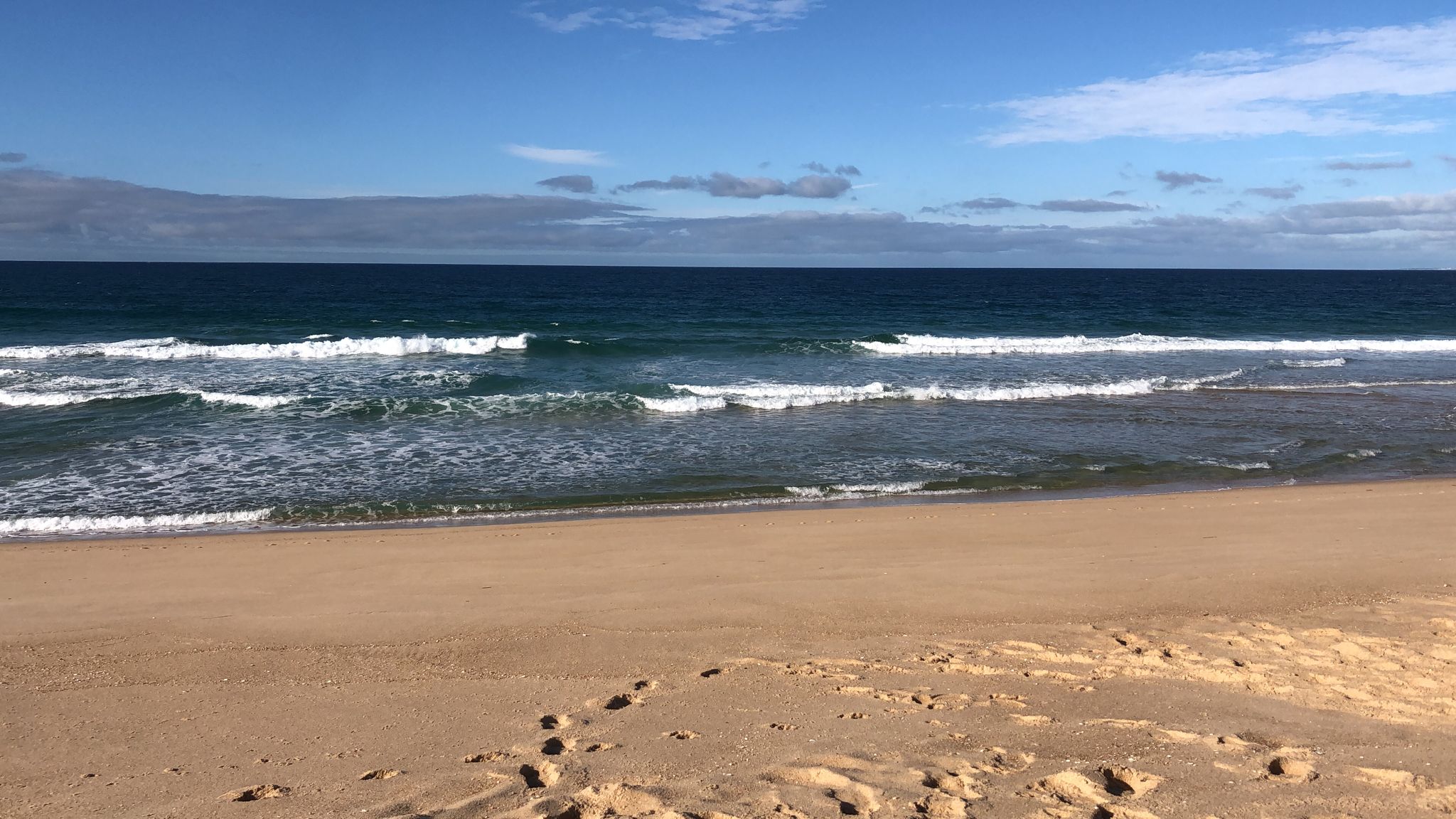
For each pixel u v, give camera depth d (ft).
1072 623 21.29
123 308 135.95
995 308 170.40
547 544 29.30
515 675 17.74
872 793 11.77
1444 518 32.42
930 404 60.80
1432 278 449.48
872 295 222.28
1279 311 160.86
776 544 29.25
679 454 45.52
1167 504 35.22
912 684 16.71
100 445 45.44
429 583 24.99
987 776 12.38
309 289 219.82
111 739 14.48
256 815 11.55
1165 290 261.24
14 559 27.50
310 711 15.69
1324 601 22.81
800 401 60.03
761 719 14.85
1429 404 62.44
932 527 31.50
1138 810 11.27
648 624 21.22
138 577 25.61
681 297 204.03
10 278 270.26
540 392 63.77
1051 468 43.19
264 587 24.67
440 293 208.64
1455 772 12.35
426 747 13.92
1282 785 12.01
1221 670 17.16
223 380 67.21
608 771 12.68
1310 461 45.06
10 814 11.75
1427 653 18.19
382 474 40.91
